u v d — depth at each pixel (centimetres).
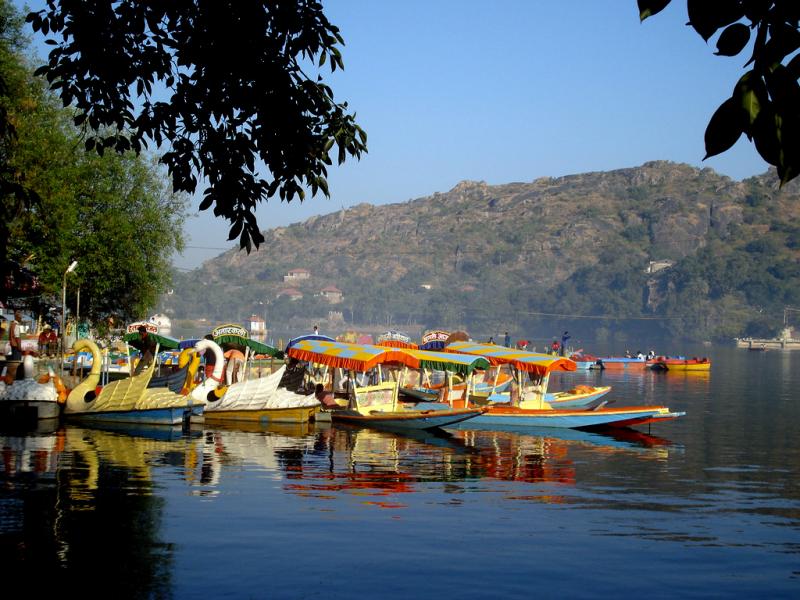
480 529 1298
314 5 910
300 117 918
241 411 2720
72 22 930
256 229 961
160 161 987
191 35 903
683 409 3906
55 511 1319
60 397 2553
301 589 974
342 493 1559
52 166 3359
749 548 1232
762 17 388
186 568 1041
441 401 3048
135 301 4334
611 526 1354
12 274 979
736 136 394
